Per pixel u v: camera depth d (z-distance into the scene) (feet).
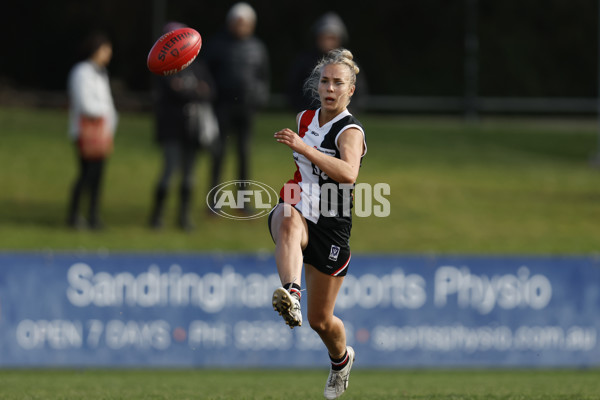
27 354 91.20
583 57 326.03
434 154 199.00
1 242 125.70
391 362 95.40
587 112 285.43
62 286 91.76
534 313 97.30
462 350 96.43
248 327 94.07
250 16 132.98
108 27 286.05
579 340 97.86
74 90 125.18
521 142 219.82
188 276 93.30
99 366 91.97
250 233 137.49
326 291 55.36
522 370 96.68
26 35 286.25
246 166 135.23
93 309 92.07
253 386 77.51
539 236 144.05
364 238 139.95
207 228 138.21
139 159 182.39
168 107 128.06
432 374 92.27
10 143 188.14
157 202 133.90
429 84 317.83
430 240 140.46
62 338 91.61
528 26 328.29
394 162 187.52
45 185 161.38
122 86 283.38
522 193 168.76
